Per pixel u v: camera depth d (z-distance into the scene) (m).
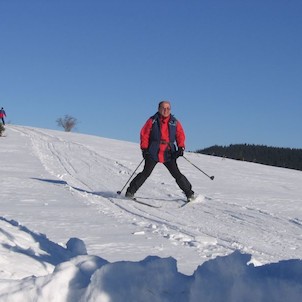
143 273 2.83
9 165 18.09
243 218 9.66
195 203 11.28
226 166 25.62
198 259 5.52
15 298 2.89
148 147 11.23
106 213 9.05
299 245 7.50
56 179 14.47
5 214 8.00
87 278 2.98
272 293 2.51
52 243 4.62
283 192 16.09
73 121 73.75
